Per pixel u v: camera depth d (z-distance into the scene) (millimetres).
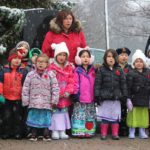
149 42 7508
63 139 6512
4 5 9930
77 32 7074
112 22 24422
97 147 5992
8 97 6426
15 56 6465
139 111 6805
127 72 6871
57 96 6379
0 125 6520
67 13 6906
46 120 6383
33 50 6988
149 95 6859
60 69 6629
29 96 6348
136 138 6742
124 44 24406
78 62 6789
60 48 6625
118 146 6105
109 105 6602
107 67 6664
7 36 8742
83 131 6648
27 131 6555
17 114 6461
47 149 5801
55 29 6906
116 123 6617
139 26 24281
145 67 6910
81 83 6664
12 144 6086
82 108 6688
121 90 6629
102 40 25969
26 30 8211
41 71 6414
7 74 6438
